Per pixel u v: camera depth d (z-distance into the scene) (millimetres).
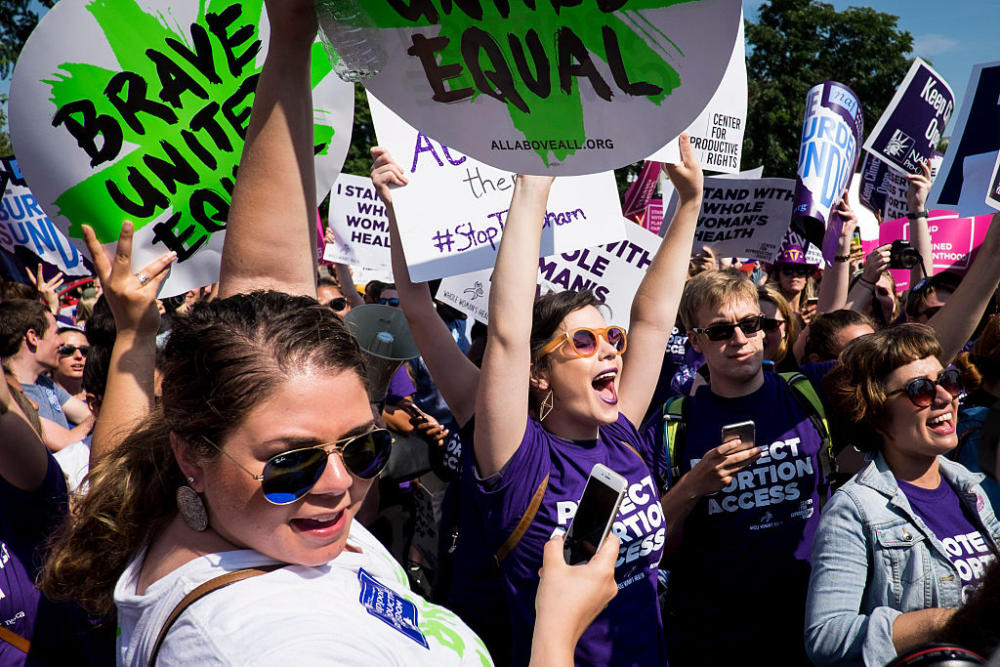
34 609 2252
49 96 1940
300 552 1088
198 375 1082
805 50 33844
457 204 2846
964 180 3756
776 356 4543
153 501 1211
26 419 2283
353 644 1003
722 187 4996
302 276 1597
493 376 2203
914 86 5066
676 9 1391
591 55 1437
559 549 1455
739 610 2945
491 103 1473
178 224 2025
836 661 2229
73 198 1979
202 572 1064
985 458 2740
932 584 2301
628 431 2621
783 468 3016
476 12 1432
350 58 1437
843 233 5309
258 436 1058
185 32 1983
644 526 2406
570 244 3096
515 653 2305
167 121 2002
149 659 1035
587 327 2428
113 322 2664
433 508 3799
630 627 2318
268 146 1549
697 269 6188
